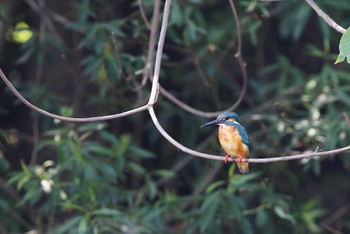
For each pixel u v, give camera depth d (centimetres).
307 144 1251
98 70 1222
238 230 1301
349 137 1235
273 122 1330
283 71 1334
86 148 1178
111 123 1418
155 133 1405
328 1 1247
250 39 1342
